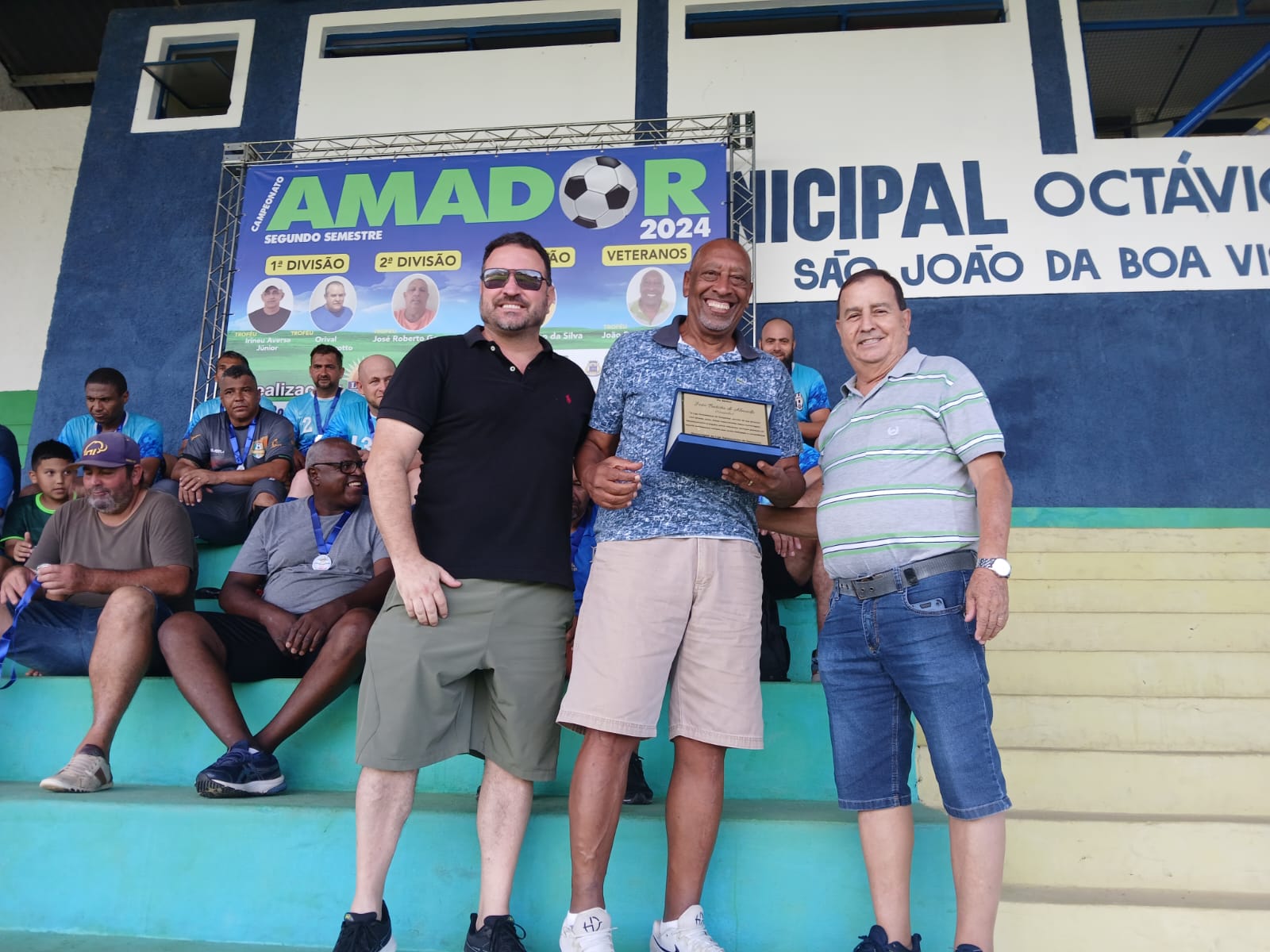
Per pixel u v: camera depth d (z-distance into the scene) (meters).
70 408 6.20
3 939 2.23
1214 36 6.88
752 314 5.87
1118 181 5.89
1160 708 2.84
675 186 5.89
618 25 6.67
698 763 2.03
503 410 2.17
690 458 2.01
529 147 6.20
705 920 2.19
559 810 2.32
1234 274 5.73
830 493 2.11
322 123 6.47
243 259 6.07
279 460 4.33
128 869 2.31
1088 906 2.15
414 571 2.03
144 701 2.77
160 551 3.02
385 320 5.91
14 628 2.83
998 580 1.86
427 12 6.66
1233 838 2.36
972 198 5.93
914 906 2.17
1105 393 5.65
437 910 2.24
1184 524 5.41
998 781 1.87
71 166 7.03
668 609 2.03
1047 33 6.16
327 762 2.68
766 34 6.47
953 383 2.04
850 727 2.04
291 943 2.24
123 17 6.92
